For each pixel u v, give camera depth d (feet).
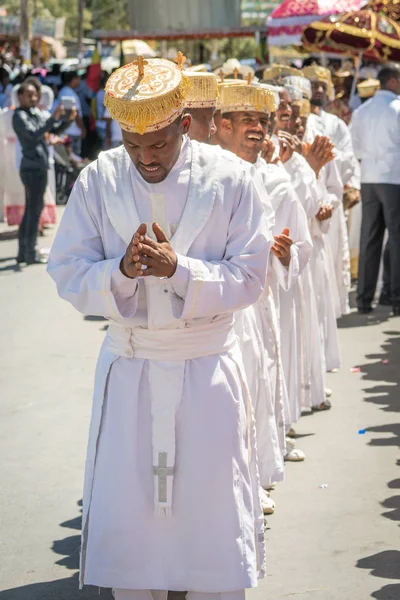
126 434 12.17
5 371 27.27
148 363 12.20
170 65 11.80
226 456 12.19
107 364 12.37
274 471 16.99
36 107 47.80
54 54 128.47
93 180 12.24
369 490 18.65
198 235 12.03
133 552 12.18
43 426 22.58
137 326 12.16
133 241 11.32
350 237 39.32
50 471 19.81
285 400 18.85
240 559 12.24
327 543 16.40
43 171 44.06
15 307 35.91
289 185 17.53
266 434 16.92
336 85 45.60
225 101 16.79
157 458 12.05
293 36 48.98
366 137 34.12
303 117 23.79
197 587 12.20
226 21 77.41
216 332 12.32
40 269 43.57
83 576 12.70
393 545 16.25
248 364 16.37
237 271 11.98
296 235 17.53
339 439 21.59
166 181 11.97
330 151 21.42
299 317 21.16
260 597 14.61
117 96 11.34
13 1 161.48
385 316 34.27
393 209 33.94
